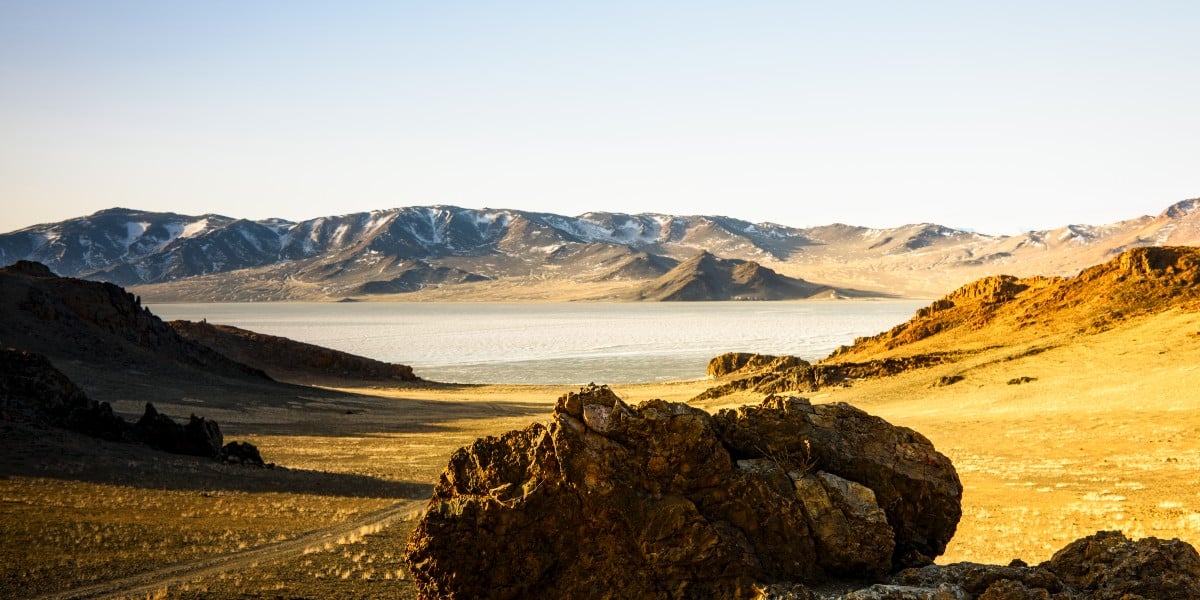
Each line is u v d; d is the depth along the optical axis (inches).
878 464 550.3
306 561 960.9
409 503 1485.0
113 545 1008.9
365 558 987.9
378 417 3398.1
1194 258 3334.2
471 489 519.5
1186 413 1916.8
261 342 5477.4
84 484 1391.5
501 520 494.3
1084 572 478.0
